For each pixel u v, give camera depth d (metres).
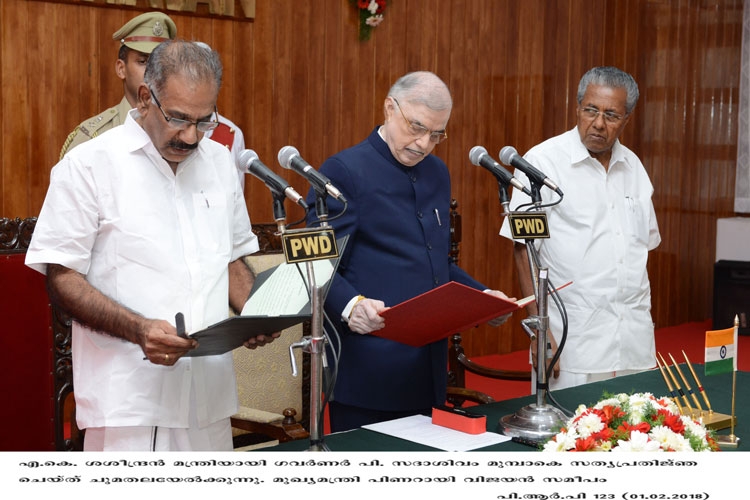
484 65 7.42
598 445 1.83
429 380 2.65
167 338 1.92
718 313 9.14
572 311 3.30
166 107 2.03
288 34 6.27
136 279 2.13
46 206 2.12
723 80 9.76
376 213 2.57
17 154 5.12
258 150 6.18
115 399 2.15
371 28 6.70
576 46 8.10
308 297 2.05
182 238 2.20
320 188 1.88
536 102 7.82
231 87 6.01
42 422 2.74
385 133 2.62
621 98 3.16
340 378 2.61
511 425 2.33
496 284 7.71
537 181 2.42
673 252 9.43
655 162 9.06
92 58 5.33
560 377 3.34
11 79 5.06
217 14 5.85
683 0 9.12
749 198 9.95
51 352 2.75
